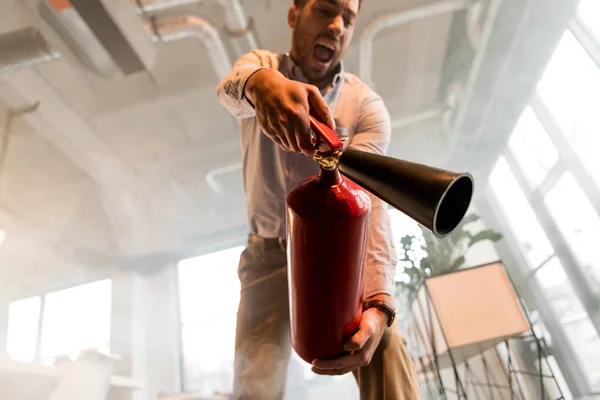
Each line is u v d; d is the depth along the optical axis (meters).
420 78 3.09
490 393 2.59
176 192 4.09
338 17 0.84
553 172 2.51
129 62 2.48
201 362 4.35
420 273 2.31
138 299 4.52
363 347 0.57
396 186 0.40
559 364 2.64
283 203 0.88
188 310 4.55
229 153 3.69
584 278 2.42
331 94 0.88
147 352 4.39
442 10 2.42
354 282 0.52
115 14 2.11
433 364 2.29
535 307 2.90
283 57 0.91
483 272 1.79
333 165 0.48
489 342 1.94
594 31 2.04
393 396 0.68
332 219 0.48
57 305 4.03
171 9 2.39
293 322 0.57
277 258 0.89
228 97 0.71
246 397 0.78
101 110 3.10
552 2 2.16
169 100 3.07
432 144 3.55
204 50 2.70
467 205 0.44
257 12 2.52
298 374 3.44
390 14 2.44
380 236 0.69
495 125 2.96
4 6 2.15
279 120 0.50
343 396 3.38
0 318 3.67
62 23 2.14
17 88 2.74
